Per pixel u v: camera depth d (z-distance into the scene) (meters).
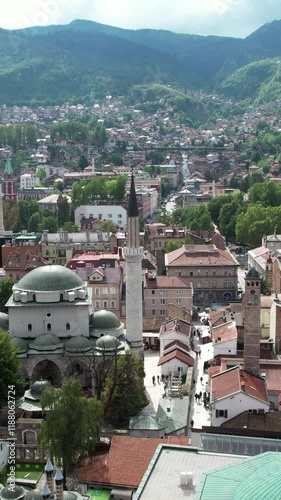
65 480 98.75
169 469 81.44
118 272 196.88
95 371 135.12
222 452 88.88
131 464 97.06
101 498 92.50
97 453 106.00
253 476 68.75
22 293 140.75
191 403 133.12
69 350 135.88
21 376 136.25
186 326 170.62
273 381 129.50
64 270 144.62
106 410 126.00
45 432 100.00
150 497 74.69
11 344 125.50
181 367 149.62
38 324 140.50
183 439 102.62
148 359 166.75
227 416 114.19
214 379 126.19
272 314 165.50
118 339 142.50
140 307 145.62
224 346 153.12
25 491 86.81
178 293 195.62
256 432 101.94
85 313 141.25
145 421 114.88
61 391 102.00
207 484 70.00
